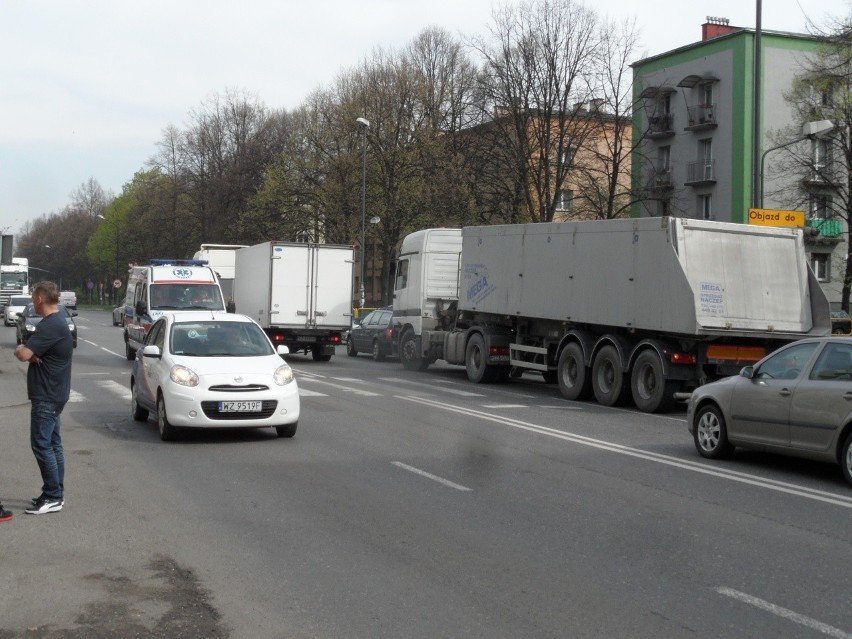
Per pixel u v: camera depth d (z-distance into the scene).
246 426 12.20
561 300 19.53
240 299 32.81
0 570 6.29
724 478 10.18
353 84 52.28
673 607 5.64
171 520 7.84
